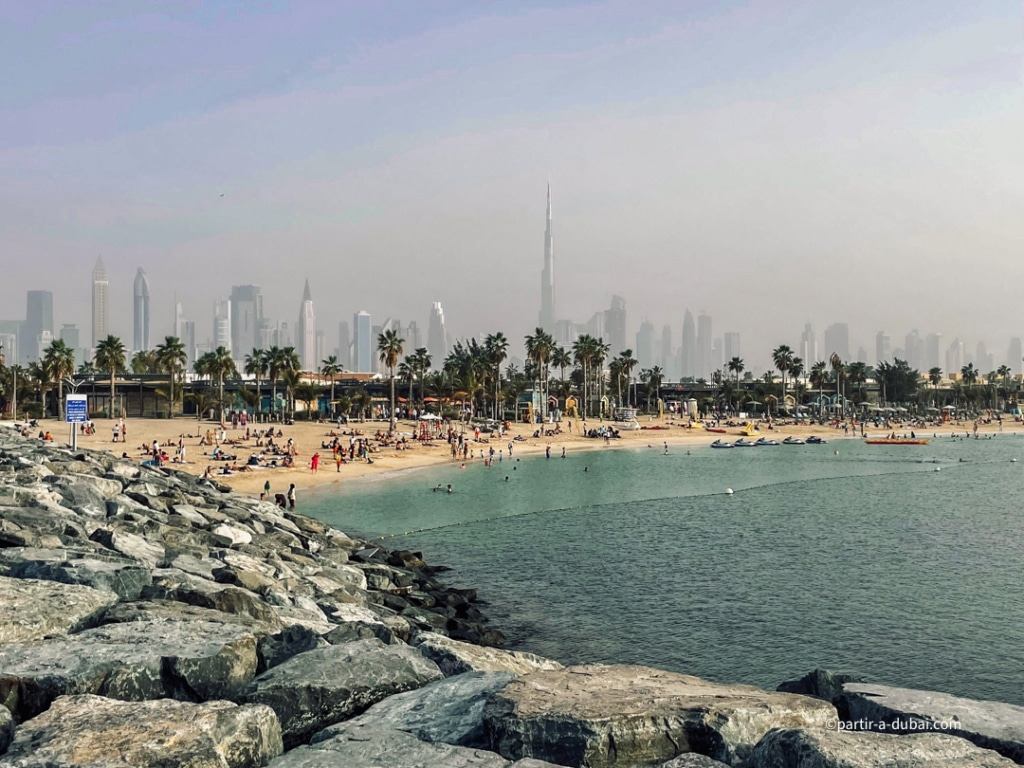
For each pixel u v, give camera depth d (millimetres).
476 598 32500
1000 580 35500
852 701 10234
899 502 66000
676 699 9109
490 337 166375
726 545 44719
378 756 8109
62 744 7770
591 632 27797
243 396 139750
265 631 13453
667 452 131750
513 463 105688
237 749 8406
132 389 139750
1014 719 9273
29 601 13234
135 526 27375
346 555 36188
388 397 176500
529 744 8359
